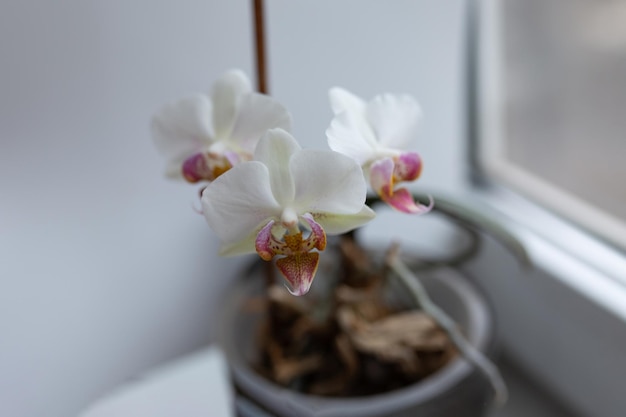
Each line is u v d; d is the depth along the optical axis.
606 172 0.48
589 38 0.46
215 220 0.30
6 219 0.47
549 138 0.52
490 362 0.41
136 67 0.47
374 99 0.33
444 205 0.40
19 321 0.49
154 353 0.55
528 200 0.54
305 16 0.48
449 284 0.46
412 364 0.42
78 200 0.49
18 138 0.46
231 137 0.34
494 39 0.54
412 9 0.50
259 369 0.45
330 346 0.44
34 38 0.44
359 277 0.43
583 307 0.46
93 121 0.47
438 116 0.55
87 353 0.53
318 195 0.30
